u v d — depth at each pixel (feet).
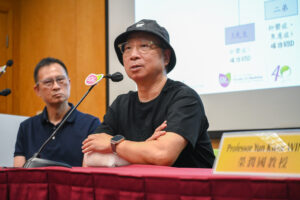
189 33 8.16
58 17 11.24
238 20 7.53
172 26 8.43
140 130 4.76
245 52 7.38
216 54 7.75
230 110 7.43
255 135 2.39
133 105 5.01
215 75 7.71
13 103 11.62
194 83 7.95
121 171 2.55
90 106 10.17
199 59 7.95
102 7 10.41
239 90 7.38
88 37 10.57
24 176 2.91
